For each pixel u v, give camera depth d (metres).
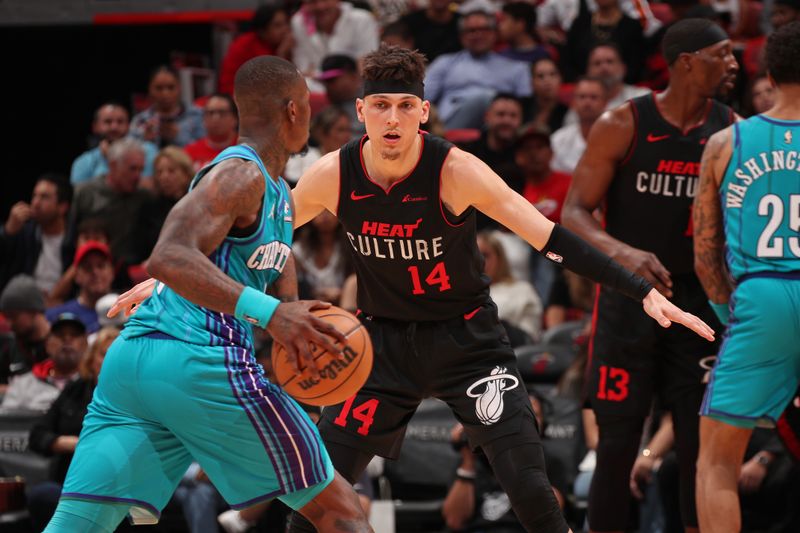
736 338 6.62
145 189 13.23
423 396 6.40
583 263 5.73
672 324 7.38
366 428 6.27
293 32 15.86
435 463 10.34
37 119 17.48
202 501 9.63
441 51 15.71
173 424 5.16
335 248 11.75
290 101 5.38
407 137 5.79
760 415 6.56
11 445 10.54
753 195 6.61
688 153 7.31
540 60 14.41
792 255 6.52
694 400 7.39
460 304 6.24
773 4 14.16
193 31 17.44
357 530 5.29
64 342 11.08
